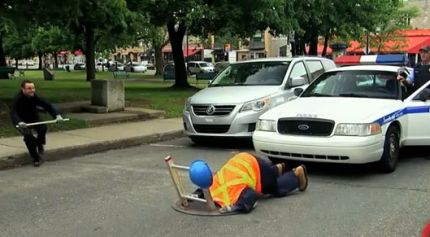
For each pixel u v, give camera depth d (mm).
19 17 13570
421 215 5914
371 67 9398
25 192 7238
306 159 7754
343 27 27812
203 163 5859
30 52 80062
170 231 5445
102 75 53969
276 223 5652
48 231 5539
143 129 12797
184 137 12656
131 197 6844
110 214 6098
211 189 6102
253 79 11680
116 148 11102
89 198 6844
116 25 17641
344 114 7668
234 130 10438
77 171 8648
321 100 8586
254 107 10469
